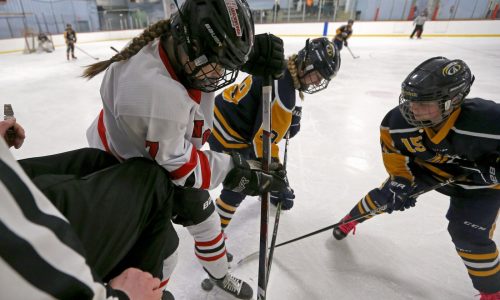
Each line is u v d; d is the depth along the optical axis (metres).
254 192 0.94
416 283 1.28
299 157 2.39
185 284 1.28
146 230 0.72
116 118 0.69
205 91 0.71
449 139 1.01
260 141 1.25
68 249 0.35
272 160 1.29
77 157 0.77
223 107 1.39
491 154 0.96
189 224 0.98
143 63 0.66
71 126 3.08
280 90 1.17
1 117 3.42
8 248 0.28
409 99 0.93
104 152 0.82
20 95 4.36
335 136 2.79
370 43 9.94
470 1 10.65
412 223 1.63
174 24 0.66
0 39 9.70
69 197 0.55
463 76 0.87
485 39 9.98
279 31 12.59
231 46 0.62
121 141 0.78
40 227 0.32
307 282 1.29
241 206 1.80
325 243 1.50
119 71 0.70
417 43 9.73
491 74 5.14
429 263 1.38
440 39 10.55
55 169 0.72
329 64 1.11
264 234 1.01
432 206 1.77
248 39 0.66
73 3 12.92
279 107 1.18
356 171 2.18
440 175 1.18
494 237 1.53
